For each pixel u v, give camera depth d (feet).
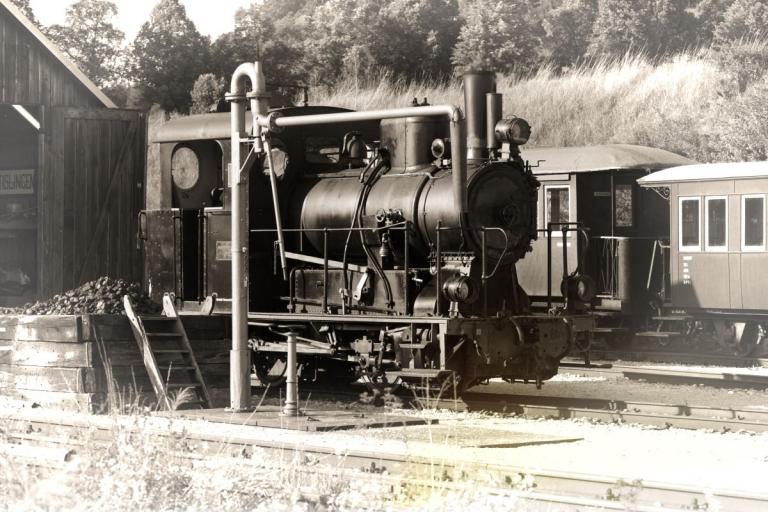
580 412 42.91
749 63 116.57
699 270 68.33
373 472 29.45
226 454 31.14
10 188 86.63
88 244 73.15
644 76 130.93
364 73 172.45
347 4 180.96
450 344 45.85
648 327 74.64
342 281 49.55
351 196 49.47
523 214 48.70
